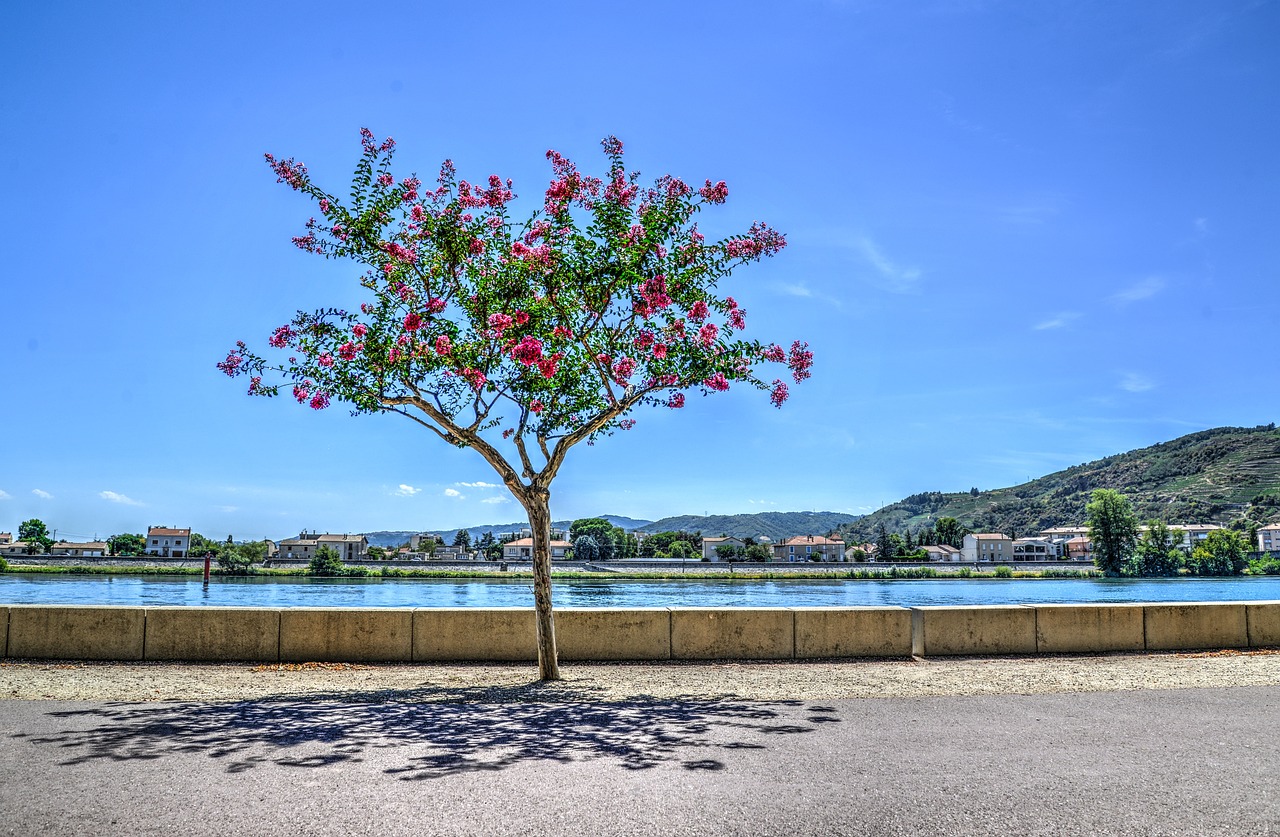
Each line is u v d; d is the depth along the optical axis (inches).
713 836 216.1
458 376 526.3
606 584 4591.5
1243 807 241.9
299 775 268.7
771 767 283.3
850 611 605.6
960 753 304.8
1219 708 394.6
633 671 546.9
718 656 593.9
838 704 411.5
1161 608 629.3
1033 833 220.8
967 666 558.6
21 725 347.6
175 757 291.6
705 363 521.0
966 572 5482.3
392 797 245.8
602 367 531.5
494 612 592.7
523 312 495.2
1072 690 453.1
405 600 3016.7
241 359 517.7
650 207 519.5
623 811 234.7
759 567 5556.1
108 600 2874.0
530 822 225.3
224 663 574.2
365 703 411.5
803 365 548.4
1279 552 7495.1
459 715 376.8
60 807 235.0
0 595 3100.4
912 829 222.8
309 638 582.2
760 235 534.3
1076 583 4886.8
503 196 529.3
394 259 515.2
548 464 537.3
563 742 319.0
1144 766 286.4
